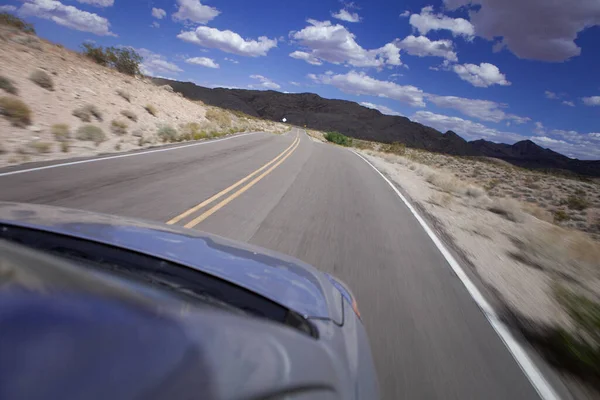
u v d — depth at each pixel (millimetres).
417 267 6527
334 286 2623
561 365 3971
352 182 15977
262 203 9492
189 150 17484
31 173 8984
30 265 967
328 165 20984
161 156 14531
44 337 704
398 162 38312
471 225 11328
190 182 10680
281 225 7828
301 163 19484
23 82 17234
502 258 8234
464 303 5254
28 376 609
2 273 858
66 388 634
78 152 12703
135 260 1806
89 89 21797
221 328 1149
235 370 1005
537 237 10469
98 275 1109
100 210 7043
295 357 1279
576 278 7758
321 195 11828
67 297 862
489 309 5160
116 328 850
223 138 26672
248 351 1123
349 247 7066
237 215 8070
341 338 1798
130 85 29000
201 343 1011
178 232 2529
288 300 1853
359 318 2357
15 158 10273
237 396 923
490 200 17766
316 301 2021
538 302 5805
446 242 8680
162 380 800
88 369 699
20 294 792
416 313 4676
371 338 3865
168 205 8062
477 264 7379
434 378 3332
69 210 2461
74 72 22969
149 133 20328
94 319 835
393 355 3602
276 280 2078
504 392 3316
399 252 7242
